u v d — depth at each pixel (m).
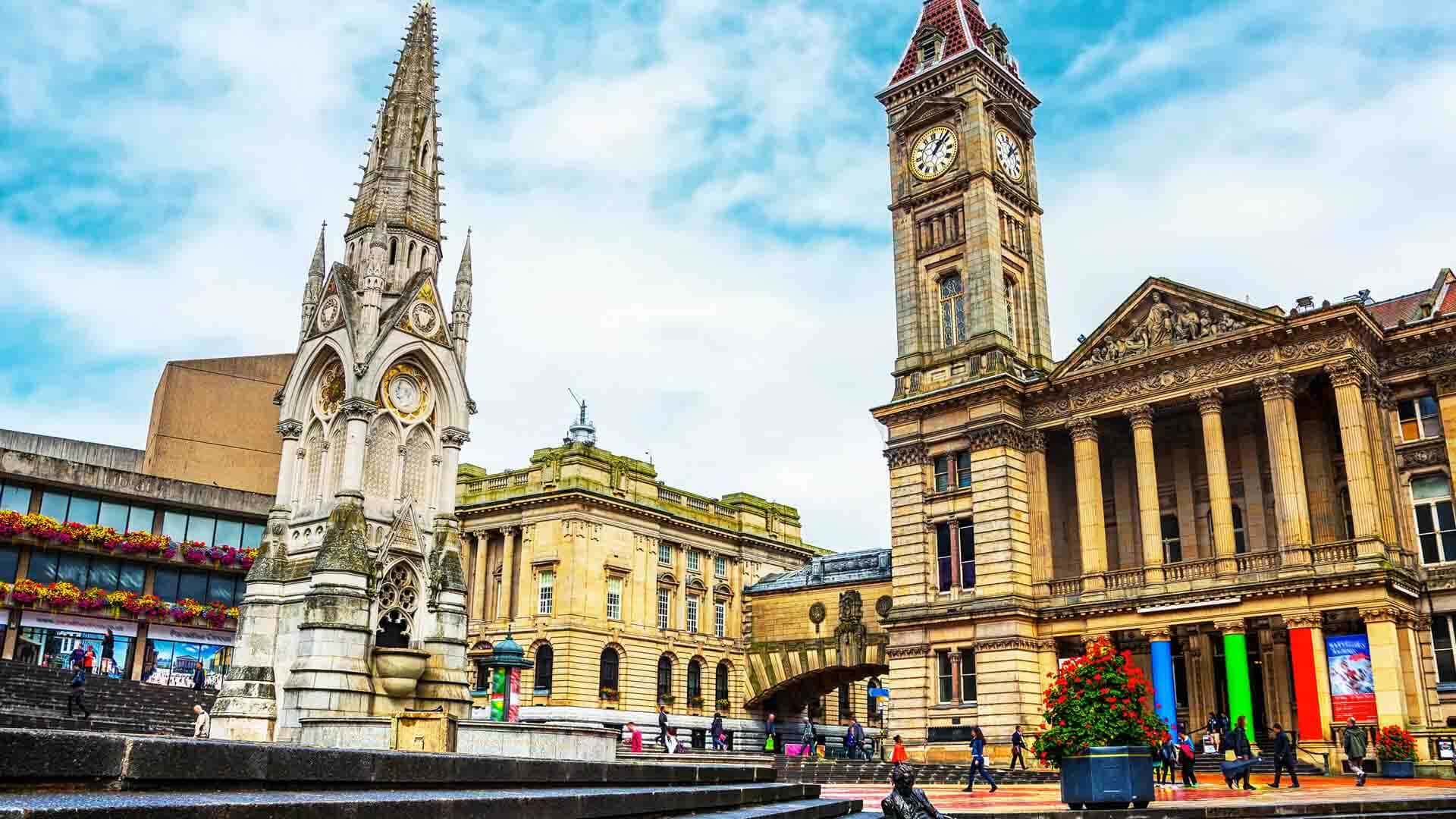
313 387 52.81
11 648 64.19
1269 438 52.09
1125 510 61.31
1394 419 53.00
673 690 85.25
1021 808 28.94
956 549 60.97
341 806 10.36
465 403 53.91
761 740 89.06
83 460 83.06
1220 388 54.16
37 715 39.66
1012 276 65.81
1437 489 51.28
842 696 98.44
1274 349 52.75
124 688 52.59
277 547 50.06
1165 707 52.50
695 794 18.62
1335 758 46.12
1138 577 55.59
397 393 51.75
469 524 87.06
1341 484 53.97
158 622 69.44
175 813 8.66
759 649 88.88
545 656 79.62
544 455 85.50
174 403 80.25
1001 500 59.25
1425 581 50.00
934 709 59.44
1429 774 42.72
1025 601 57.59
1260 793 33.31
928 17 70.69
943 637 59.94
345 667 44.19
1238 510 57.47
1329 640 48.31
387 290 54.00
